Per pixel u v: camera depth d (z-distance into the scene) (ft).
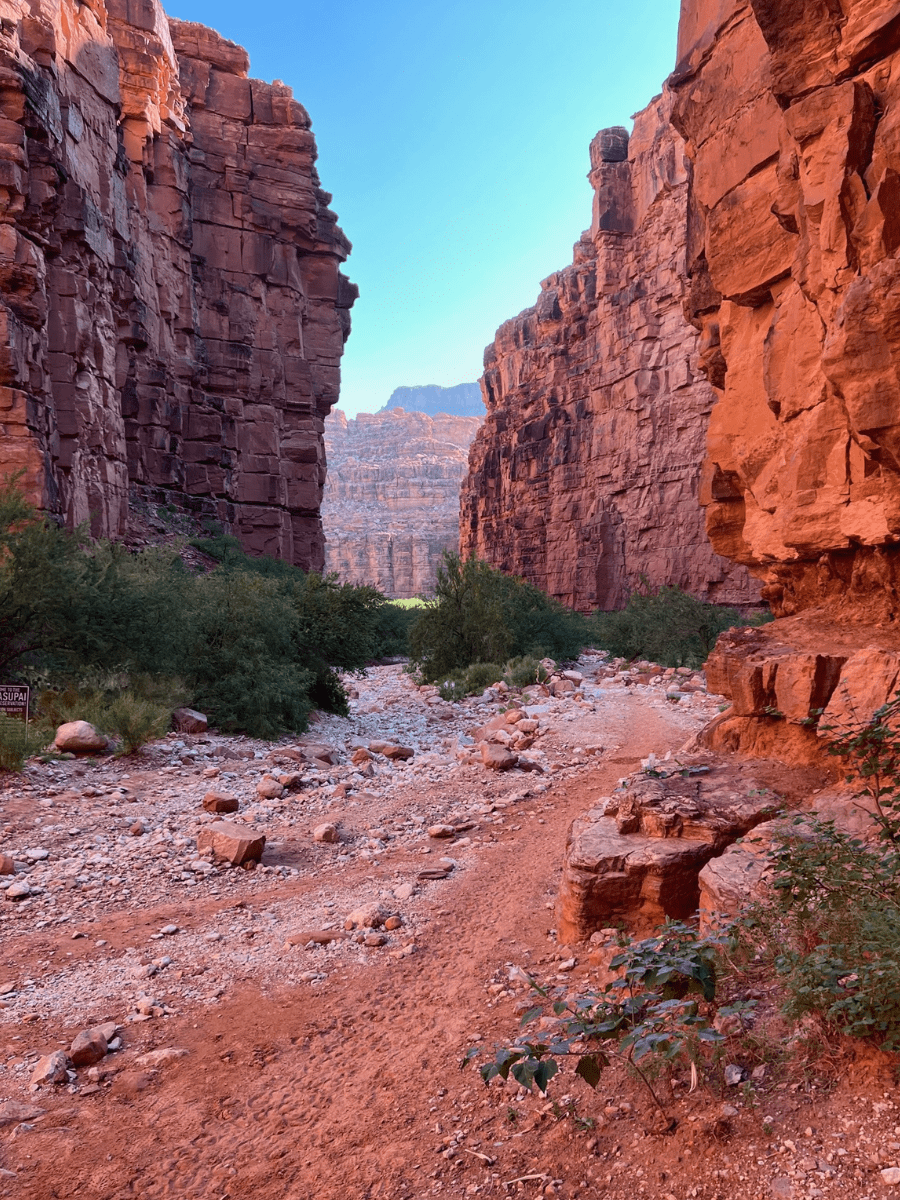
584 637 94.32
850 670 17.22
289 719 43.68
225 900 20.49
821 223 18.06
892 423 15.69
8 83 55.31
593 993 13.06
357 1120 10.98
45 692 37.52
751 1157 8.18
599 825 17.69
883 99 17.07
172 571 49.75
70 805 27.17
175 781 31.35
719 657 21.11
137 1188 9.96
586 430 169.58
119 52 98.32
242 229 119.75
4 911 19.49
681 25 26.94
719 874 13.80
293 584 55.98
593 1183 8.65
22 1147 10.78
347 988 15.44
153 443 99.76
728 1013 9.45
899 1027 8.59
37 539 38.63
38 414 55.31
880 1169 7.48
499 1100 10.82
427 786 32.81
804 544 20.74
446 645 71.51
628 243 156.76
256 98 123.24
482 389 249.96
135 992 15.40
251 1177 10.02
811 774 17.44
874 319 15.44
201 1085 12.23
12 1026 14.14
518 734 41.47
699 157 25.26
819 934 10.41
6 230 54.60
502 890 20.44
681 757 20.79
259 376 120.47
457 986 14.98
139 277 95.50
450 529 615.57
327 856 24.09
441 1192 9.12
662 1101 9.58
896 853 10.87
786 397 21.62
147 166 100.89
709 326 28.89
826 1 17.70
